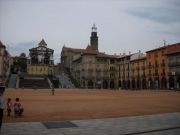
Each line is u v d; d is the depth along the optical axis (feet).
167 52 226.17
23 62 393.29
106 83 314.76
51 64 395.34
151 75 249.75
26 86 255.50
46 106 60.80
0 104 24.81
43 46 426.10
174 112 47.67
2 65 252.42
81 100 84.94
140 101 79.71
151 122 35.47
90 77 298.15
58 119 38.37
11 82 271.28
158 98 95.55
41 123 34.14
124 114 44.75
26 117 40.45
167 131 29.25
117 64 324.60
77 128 30.68
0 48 253.85
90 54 303.07
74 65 359.66
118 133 27.86
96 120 37.24
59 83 279.28
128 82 297.12
